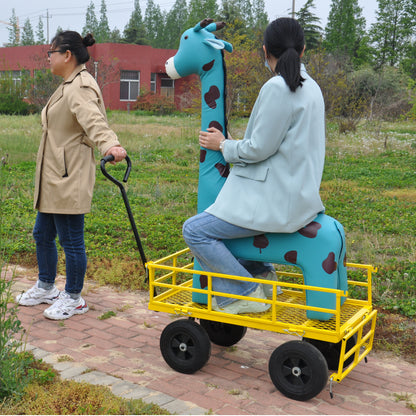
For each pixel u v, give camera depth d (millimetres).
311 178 3416
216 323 4289
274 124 3320
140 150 16734
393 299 5387
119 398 3340
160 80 40562
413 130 24828
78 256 4781
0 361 3334
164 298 4051
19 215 8555
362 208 9789
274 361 3482
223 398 3467
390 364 4117
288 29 3473
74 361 3969
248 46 17812
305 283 3512
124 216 8938
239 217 3500
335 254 3416
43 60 34219
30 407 3213
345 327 3348
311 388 3361
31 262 6477
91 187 4766
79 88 4492
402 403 3498
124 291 5633
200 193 3939
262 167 3465
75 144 4625
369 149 18016
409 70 58062
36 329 4562
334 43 63094
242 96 18375
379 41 66312
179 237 7645
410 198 10742
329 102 19188
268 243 3576
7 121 23656
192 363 3756
